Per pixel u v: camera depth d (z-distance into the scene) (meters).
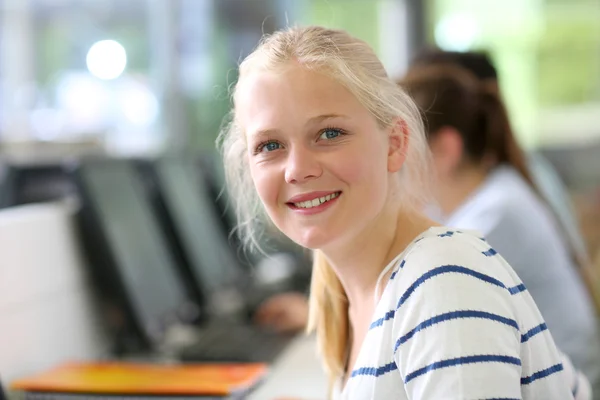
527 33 3.80
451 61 1.73
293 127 0.88
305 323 2.05
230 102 1.10
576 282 1.75
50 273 1.63
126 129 3.59
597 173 3.82
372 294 0.97
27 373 1.53
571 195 3.76
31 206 1.78
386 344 0.85
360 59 0.91
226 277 2.47
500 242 1.58
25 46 3.61
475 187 1.70
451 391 0.75
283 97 0.88
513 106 3.83
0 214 1.59
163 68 3.64
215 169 2.76
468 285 0.81
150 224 2.08
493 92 1.73
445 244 0.86
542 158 3.84
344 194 0.89
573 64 3.83
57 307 1.65
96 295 1.79
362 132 0.88
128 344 1.79
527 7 3.78
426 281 0.82
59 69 3.61
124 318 1.79
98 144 2.66
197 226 2.40
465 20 3.81
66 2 3.61
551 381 0.88
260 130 0.90
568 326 1.62
